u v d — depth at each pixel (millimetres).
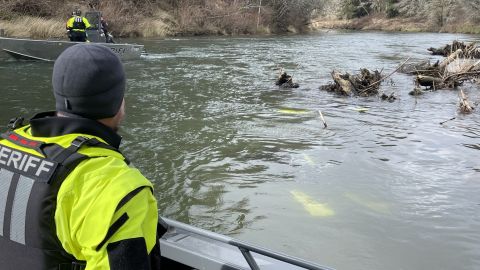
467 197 6176
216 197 5977
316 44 29641
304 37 37156
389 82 15258
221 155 7559
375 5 60375
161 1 34031
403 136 8914
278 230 5191
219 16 36188
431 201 6031
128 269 1344
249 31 38344
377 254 4781
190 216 5461
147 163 7090
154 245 1496
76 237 1380
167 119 9688
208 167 7012
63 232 1385
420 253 4820
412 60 20922
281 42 30688
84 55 1512
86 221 1364
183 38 30500
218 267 2375
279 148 7984
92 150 1454
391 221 5461
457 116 10688
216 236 2451
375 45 29750
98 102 1523
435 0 52312
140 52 18609
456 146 8352
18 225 1435
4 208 1454
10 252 1466
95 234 1351
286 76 13859
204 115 10141
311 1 45625
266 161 7320
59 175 1401
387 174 6914
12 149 1508
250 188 6266
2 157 1510
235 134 8750
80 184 1396
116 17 29172
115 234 1348
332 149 8008
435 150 8102
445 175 6938
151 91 12633
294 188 6309
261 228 5223
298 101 11930
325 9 58719
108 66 1536
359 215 5582
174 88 13164
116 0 30219
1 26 23328
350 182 6566
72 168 1406
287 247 4848
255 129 9117
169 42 27125
